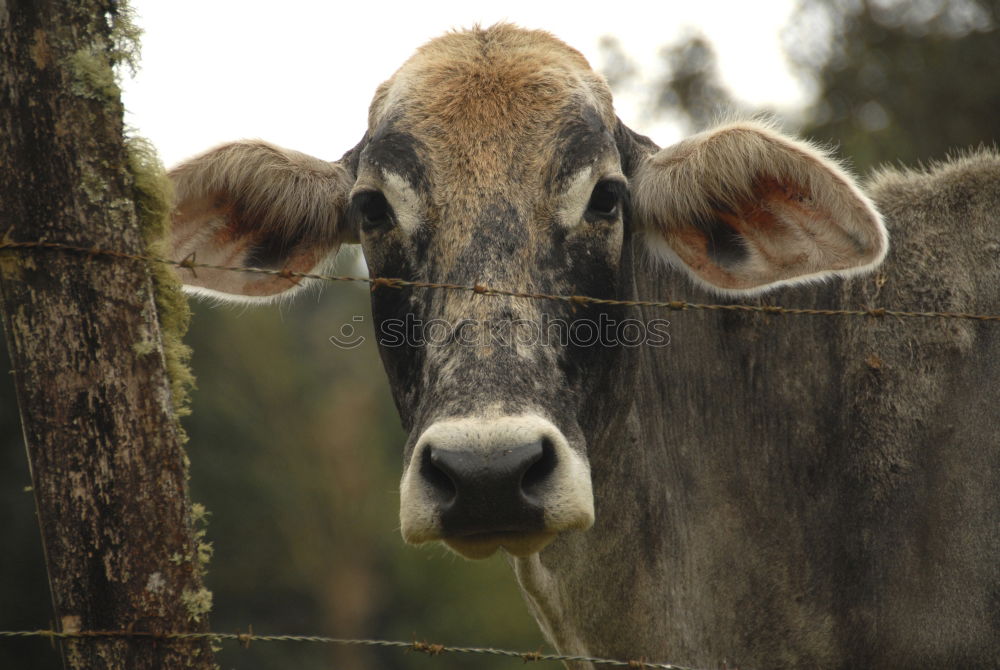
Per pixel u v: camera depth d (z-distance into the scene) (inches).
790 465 677.9
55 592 412.2
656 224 673.0
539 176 574.9
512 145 582.6
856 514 652.7
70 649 410.9
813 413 678.5
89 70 414.0
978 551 614.9
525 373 508.7
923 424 647.1
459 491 462.3
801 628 657.0
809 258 633.0
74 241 411.2
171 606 418.0
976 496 621.3
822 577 657.0
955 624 612.7
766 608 665.6
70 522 409.4
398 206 575.5
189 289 669.3
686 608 669.9
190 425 2513.5
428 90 615.8
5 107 408.2
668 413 703.7
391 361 585.9
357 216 614.2
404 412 581.3
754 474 684.1
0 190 409.4
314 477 2610.7
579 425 557.3
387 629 2519.7
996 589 607.8
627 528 668.7
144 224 439.2
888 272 686.5
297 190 677.9
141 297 422.6
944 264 676.1
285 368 2790.4
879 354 668.1
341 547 2551.7
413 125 596.7
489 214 558.6
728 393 698.8
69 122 411.8
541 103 603.8
